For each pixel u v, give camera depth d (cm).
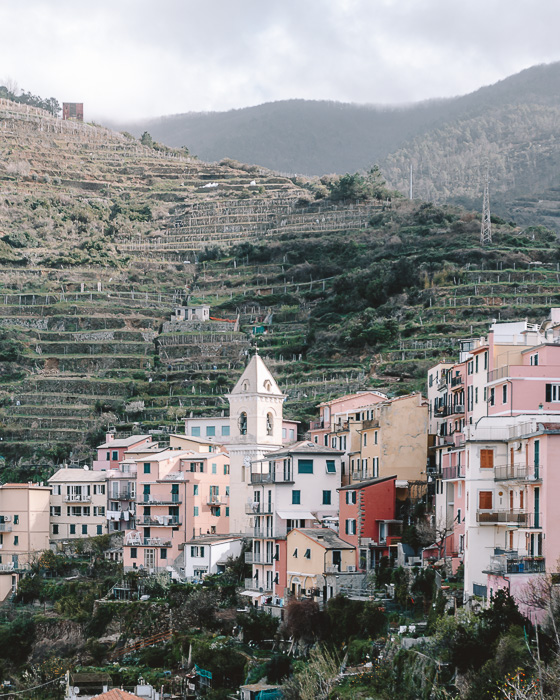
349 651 10250
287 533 13300
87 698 11356
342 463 14788
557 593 8031
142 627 13900
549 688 7031
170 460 16562
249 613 12781
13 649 14375
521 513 9262
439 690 8131
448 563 10644
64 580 16500
